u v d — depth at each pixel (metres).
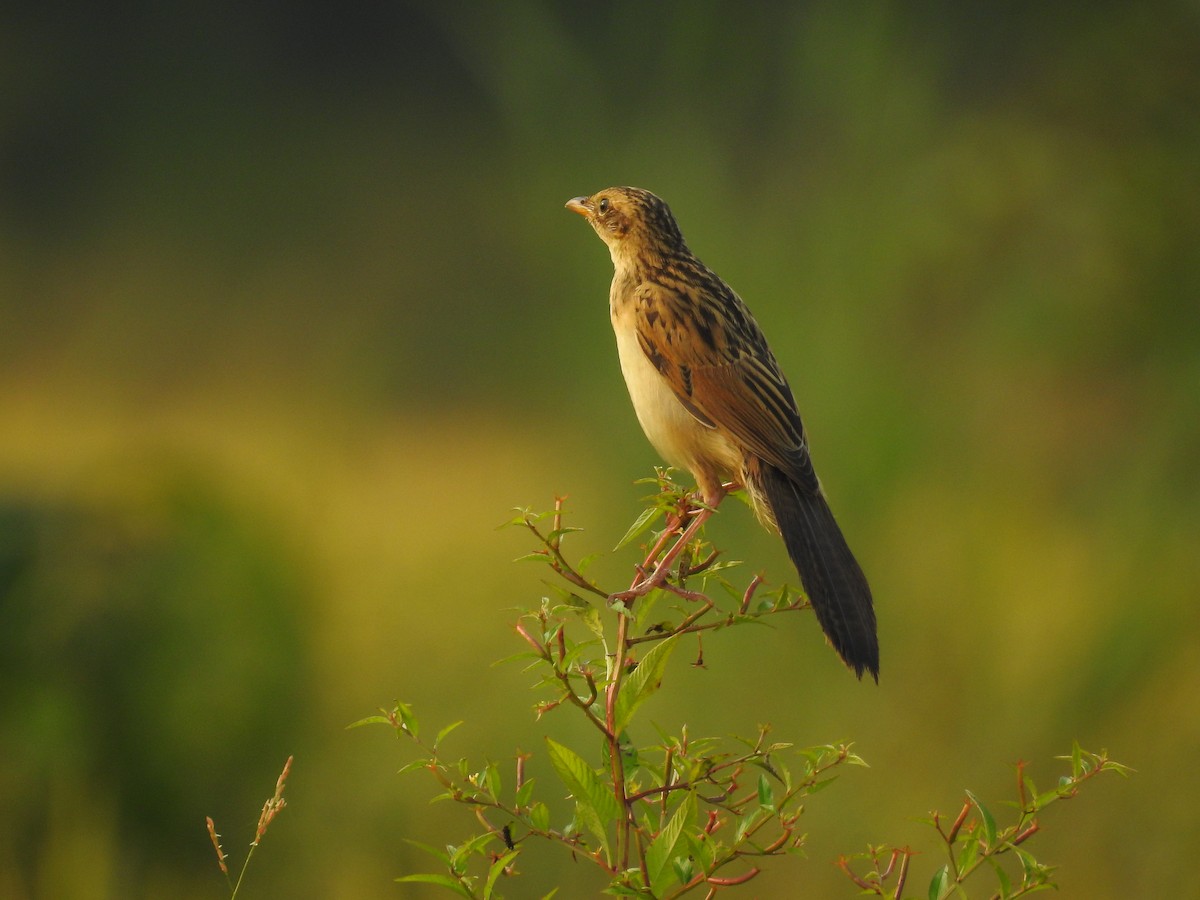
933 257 11.14
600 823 4.99
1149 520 11.16
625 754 5.21
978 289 11.67
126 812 10.02
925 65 11.17
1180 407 11.76
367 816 10.50
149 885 9.98
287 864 10.30
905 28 11.15
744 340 8.29
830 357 10.77
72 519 10.96
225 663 10.58
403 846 10.27
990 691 10.63
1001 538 11.00
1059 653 10.67
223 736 10.41
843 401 10.78
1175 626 10.59
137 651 10.38
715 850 4.92
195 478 11.59
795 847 4.99
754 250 10.80
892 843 10.07
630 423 10.76
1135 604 10.67
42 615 10.32
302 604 11.23
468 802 5.08
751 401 8.04
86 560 10.71
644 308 8.39
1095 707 10.55
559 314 11.05
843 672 10.56
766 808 5.00
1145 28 13.20
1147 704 10.63
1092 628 10.66
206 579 10.80
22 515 10.91
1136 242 12.48
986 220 11.61
